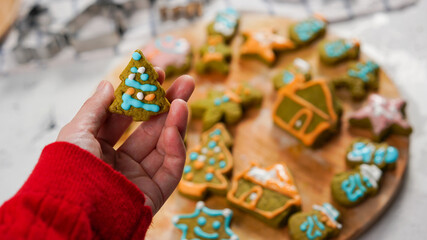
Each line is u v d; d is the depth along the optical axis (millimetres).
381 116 422
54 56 524
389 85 464
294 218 373
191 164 414
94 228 225
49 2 541
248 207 381
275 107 443
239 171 418
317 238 359
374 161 399
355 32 530
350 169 411
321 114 423
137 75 280
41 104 496
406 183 416
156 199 284
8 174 454
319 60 492
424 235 385
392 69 498
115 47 527
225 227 376
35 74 517
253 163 411
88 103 278
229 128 450
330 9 540
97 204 227
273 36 501
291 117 434
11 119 489
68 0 542
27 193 214
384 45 517
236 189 396
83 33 510
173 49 485
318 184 403
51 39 506
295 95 437
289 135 439
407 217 395
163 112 289
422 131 449
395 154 398
